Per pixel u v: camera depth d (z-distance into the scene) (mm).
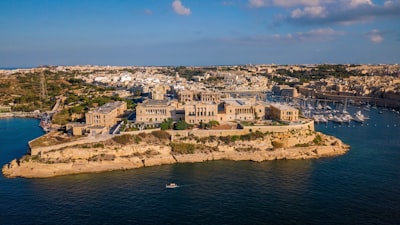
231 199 164125
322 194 169875
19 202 161000
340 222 143000
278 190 174875
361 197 166625
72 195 169125
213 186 180375
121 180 190125
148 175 198250
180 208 154625
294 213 150250
